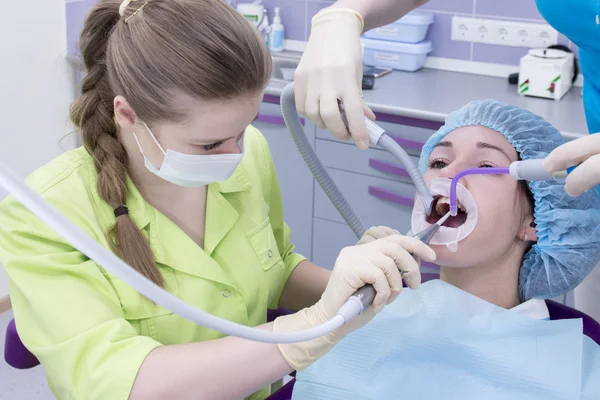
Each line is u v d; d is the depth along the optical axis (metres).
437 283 1.34
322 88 1.18
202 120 1.02
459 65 2.98
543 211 1.27
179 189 1.22
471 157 1.29
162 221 1.20
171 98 1.00
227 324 0.76
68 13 3.00
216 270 1.22
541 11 1.47
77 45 1.21
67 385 1.06
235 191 1.31
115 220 1.16
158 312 1.17
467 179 1.27
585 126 2.30
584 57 1.48
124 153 1.19
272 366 1.03
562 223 1.25
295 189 2.81
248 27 1.02
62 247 1.12
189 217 1.25
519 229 1.30
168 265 1.19
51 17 2.94
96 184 1.18
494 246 1.27
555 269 1.29
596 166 0.97
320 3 3.16
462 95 2.65
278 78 3.13
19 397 2.48
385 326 1.32
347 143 2.63
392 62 2.99
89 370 1.04
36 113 2.98
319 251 2.85
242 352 1.04
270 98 2.75
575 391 1.16
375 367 1.28
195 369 1.03
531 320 1.26
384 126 2.54
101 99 1.17
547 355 1.21
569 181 1.00
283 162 2.80
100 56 1.14
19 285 1.09
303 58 1.25
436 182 1.28
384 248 1.03
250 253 1.29
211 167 1.08
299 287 1.44
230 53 0.98
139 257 1.14
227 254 1.27
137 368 1.03
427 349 1.28
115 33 1.05
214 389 1.03
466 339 1.27
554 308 1.38
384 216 2.65
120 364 1.04
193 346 1.07
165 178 1.12
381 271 0.98
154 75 1.00
